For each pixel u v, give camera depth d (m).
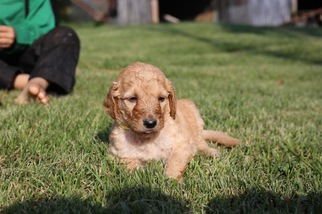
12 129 0.92
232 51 3.66
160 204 0.64
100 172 0.74
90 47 3.53
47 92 1.41
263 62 3.03
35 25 1.46
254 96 1.61
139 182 0.70
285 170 0.78
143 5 6.60
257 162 0.82
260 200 0.66
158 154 0.82
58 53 1.39
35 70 1.35
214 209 0.64
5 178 0.73
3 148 0.84
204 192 0.69
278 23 6.52
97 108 1.21
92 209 0.63
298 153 0.87
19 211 0.62
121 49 3.46
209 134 0.97
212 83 1.98
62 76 1.36
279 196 0.67
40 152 0.83
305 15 6.34
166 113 0.83
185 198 0.67
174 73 2.29
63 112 1.11
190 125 0.92
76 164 0.76
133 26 5.61
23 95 1.26
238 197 0.67
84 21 6.70
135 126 0.77
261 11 6.43
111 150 0.85
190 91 1.57
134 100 0.80
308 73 2.51
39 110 1.12
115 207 0.63
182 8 7.48
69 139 0.91
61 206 0.63
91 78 1.84
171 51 3.45
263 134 1.03
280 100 1.52
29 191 0.69
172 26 5.23
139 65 0.84
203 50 3.56
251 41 4.07
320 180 0.74
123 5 6.60
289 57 3.26
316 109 1.42
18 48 1.42
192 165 0.80
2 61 1.45
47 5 1.51
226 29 4.89
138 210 0.62
